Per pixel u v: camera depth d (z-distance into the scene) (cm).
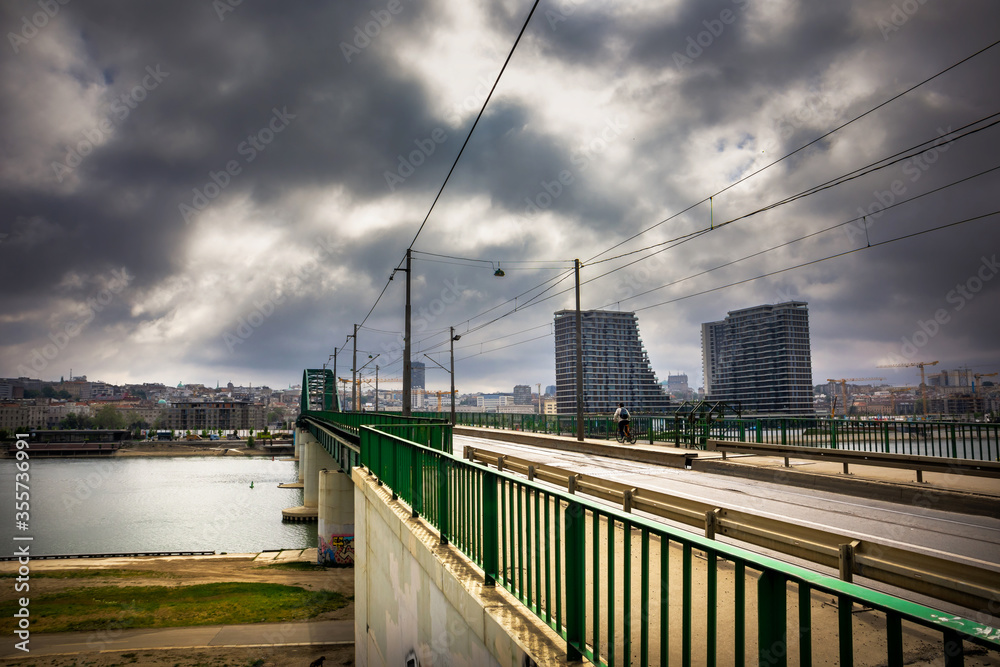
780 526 527
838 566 466
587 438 2884
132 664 2119
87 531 5366
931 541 788
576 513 394
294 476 10400
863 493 1227
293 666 2120
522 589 482
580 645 379
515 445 2827
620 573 623
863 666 400
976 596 368
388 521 927
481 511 568
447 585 585
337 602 2859
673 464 1869
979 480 1218
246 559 3797
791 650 436
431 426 1298
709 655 274
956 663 183
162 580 3241
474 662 500
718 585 565
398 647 829
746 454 1853
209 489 8388
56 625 2519
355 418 2719
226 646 2283
